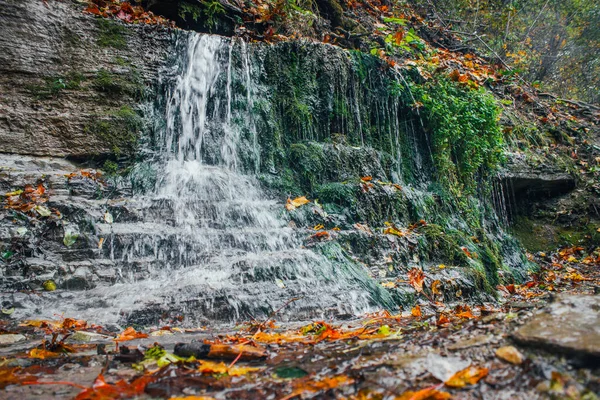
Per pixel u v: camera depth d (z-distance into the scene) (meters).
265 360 1.96
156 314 2.99
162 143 5.13
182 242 3.76
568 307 1.85
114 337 2.62
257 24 7.03
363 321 3.32
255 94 5.79
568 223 8.18
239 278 3.54
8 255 3.26
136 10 5.81
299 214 4.86
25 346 2.33
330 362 1.84
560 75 14.11
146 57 5.22
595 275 6.57
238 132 5.56
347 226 5.00
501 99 9.45
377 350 1.92
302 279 3.77
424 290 4.38
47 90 4.64
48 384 1.73
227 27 6.67
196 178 4.87
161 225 4.00
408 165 6.62
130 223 3.91
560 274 6.75
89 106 4.82
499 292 5.48
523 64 12.38
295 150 5.62
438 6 12.26
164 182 4.69
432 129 6.82
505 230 7.76
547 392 1.34
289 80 5.93
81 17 4.91
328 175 5.62
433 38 10.79
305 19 7.56
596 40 13.13
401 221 5.56
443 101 6.86
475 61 10.52
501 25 12.43
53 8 4.77
